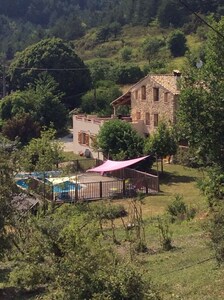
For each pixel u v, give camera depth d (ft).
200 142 65.16
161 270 53.57
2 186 55.11
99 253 36.06
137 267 37.01
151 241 69.97
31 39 420.36
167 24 364.99
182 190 115.44
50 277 37.86
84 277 34.19
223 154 65.16
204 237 65.57
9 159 57.52
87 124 164.14
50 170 105.91
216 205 69.92
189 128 65.00
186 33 332.19
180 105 65.62
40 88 213.25
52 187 100.94
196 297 42.83
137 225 74.64
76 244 36.68
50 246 38.91
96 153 157.99
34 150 105.19
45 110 205.26
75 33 418.51
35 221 44.55
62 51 259.80
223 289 43.98
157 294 34.22
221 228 49.65
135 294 33.14
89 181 125.29
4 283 52.90
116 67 285.43
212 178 67.82
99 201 106.52
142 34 368.27
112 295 32.89
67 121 217.56
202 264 53.26
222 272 48.42
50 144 111.45
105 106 234.79
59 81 251.80
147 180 116.57
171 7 359.25
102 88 249.14
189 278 48.67
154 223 82.74
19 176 83.82
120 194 114.42
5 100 205.77
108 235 74.23
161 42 327.06
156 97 153.38
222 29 63.67
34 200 85.20
